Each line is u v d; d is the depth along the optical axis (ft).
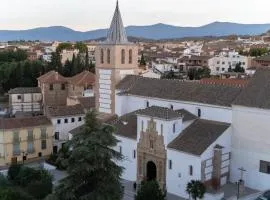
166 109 230.07
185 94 244.83
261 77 224.94
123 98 273.75
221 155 214.28
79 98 354.95
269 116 207.41
